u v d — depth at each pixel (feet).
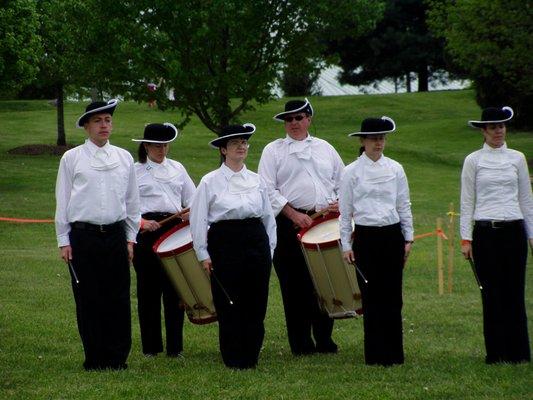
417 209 99.91
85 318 37.17
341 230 38.96
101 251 36.86
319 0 102.58
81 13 103.30
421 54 216.95
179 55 101.55
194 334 46.70
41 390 33.47
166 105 104.94
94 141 37.17
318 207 42.14
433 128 162.61
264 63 106.22
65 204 36.94
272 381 34.83
